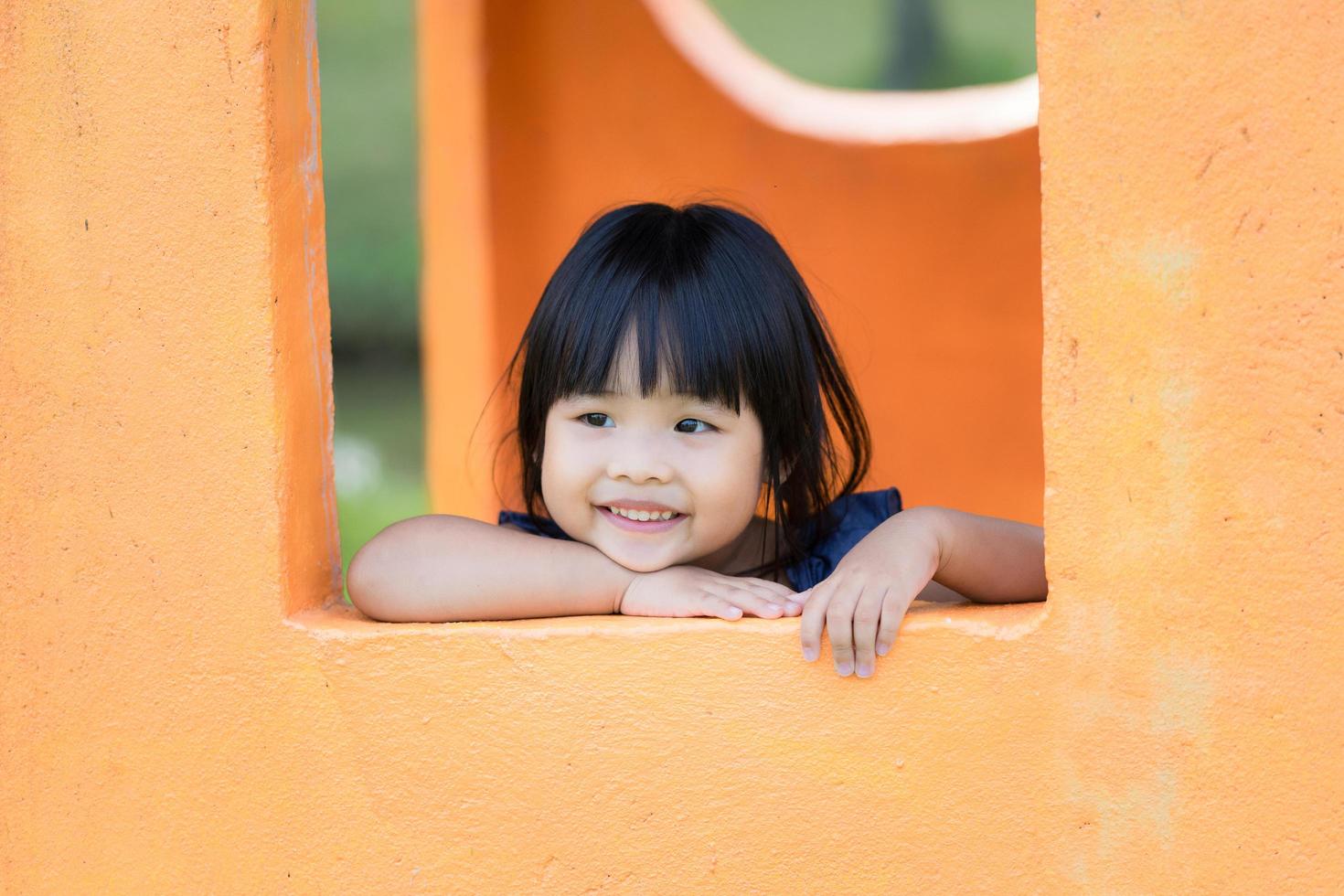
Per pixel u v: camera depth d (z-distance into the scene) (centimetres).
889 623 184
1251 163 176
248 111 191
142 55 193
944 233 468
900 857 189
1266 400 178
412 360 1458
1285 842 182
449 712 193
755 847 191
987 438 474
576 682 191
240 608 197
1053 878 187
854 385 472
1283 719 180
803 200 473
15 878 206
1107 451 182
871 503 257
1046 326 182
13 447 200
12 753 204
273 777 198
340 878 197
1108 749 184
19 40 195
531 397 236
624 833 192
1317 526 178
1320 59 174
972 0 1758
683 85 470
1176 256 178
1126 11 176
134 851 202
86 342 197
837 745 188
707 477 215
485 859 195
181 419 196
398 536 211
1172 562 181
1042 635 185
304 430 206
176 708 199
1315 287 176
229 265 194
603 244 228
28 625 202
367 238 1441
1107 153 178
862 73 1780
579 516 218
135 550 199
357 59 1423
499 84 473
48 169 196
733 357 218
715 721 190
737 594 201
